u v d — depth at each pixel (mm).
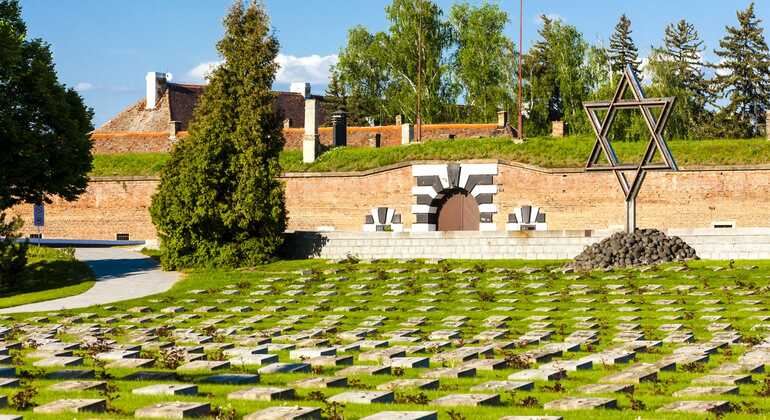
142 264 43906
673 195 47188
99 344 22766
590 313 27406
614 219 47688
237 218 41719
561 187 48438
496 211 49438
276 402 15078
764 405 14898
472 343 23109
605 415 13984
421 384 16594
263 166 42375
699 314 26516
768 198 45875
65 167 45000
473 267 36844
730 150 47312
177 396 15461
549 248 38344
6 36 42812
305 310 30453
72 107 47531
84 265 42562
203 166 41812
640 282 31734
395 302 31125
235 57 43344
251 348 22500
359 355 20625
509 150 50125
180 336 25406
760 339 22406
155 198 42406
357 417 13859
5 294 37469
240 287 35875
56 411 14422
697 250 35938
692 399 15391
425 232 40406
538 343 22844
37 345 23438
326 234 42188
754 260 34062
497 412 14195
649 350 21297
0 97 42438
